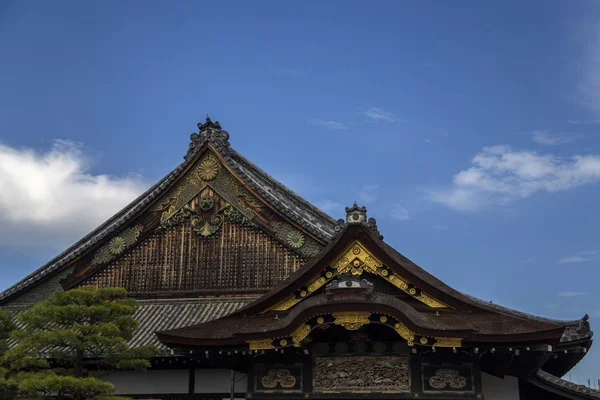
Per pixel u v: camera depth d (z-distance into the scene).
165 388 25.19
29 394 20.64
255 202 30.14
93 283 31.05
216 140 31.25
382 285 20.12
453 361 19.05
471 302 19.19
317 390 19.62
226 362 20.80
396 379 19.31
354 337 19.84
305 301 18.53
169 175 32.12
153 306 29.64
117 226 30.94
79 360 21.48
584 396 20.70
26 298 31.44
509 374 21.12
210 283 29.70
